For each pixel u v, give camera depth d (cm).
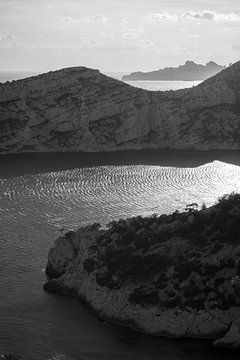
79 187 15712
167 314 7869
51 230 11881
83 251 9319
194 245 8631
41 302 8638
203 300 7869
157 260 8531
